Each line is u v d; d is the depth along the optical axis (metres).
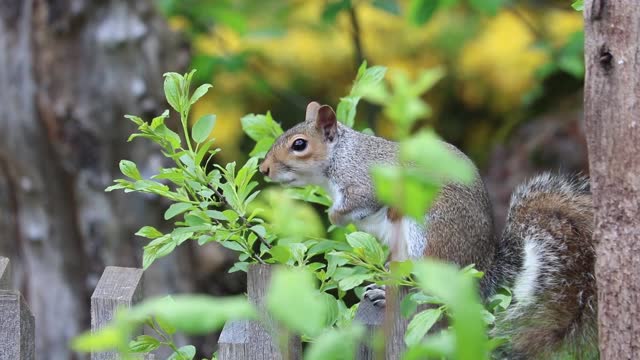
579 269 5.22
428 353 4.52
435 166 4.08
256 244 5.27
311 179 5.41
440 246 5.28
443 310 5.07
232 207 5.14
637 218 5.09
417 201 4.34
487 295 5.27
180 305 3.87
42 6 5.71
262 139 5.30
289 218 4.96
